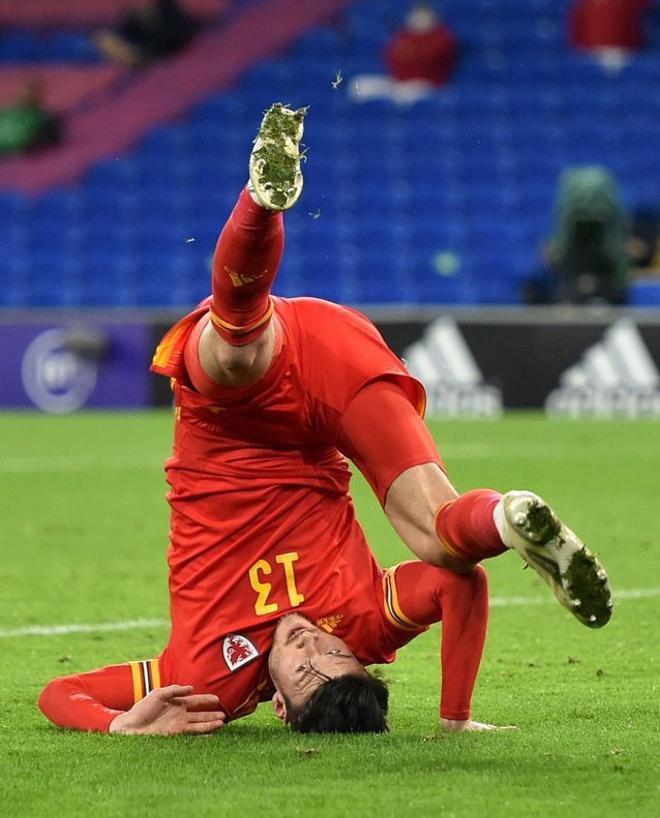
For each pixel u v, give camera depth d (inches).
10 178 3137.3
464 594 550.3
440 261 2928.2
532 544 472.7
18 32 3408.0
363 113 3223.4
